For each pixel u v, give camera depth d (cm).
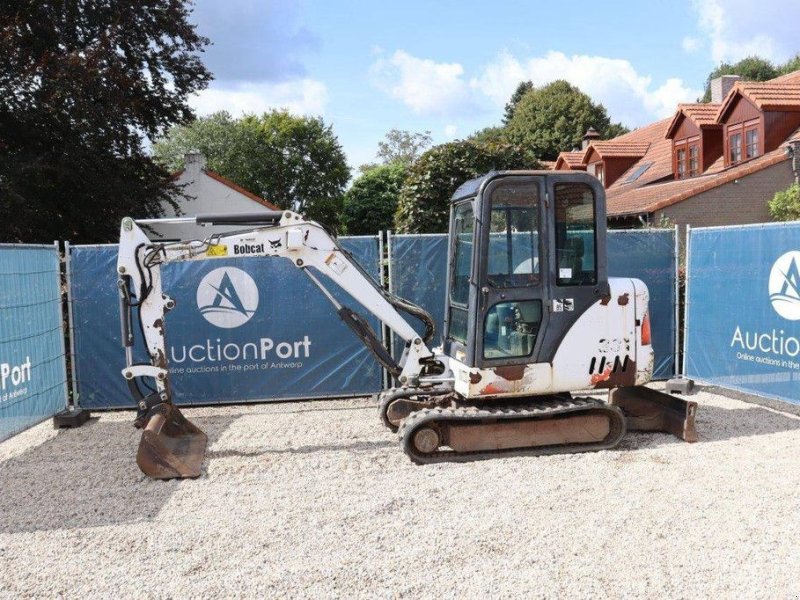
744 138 2070
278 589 417
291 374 934
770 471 603
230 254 690
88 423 883
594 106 5206
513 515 518
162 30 2112
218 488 606
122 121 2023
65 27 1961
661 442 707
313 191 5341
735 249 861
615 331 680
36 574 450
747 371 847
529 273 662
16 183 1745
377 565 443
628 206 2080
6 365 735
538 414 662
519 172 656
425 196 1534
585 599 394
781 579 411
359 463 663
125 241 679
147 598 412
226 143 5212
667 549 455
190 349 920
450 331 740
